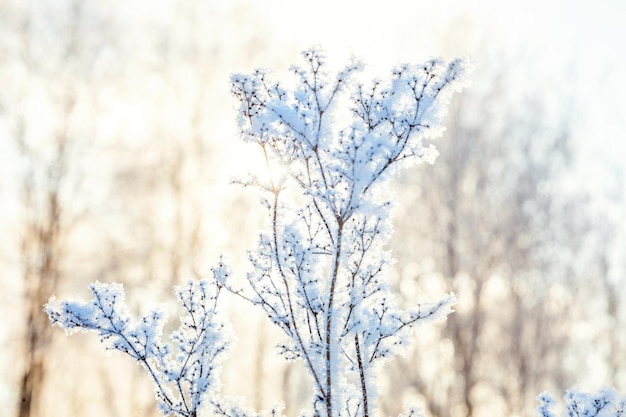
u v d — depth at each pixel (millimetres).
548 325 10898
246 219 9938
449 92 2623
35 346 9812
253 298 2807
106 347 2775
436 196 10828
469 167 10969
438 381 10414
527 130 11547
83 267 10844
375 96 2643
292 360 2846
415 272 10781
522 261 10695
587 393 3041
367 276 2771
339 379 2730
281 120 2588
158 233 10820
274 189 2736
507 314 10789
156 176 10773
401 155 2625
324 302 2697
